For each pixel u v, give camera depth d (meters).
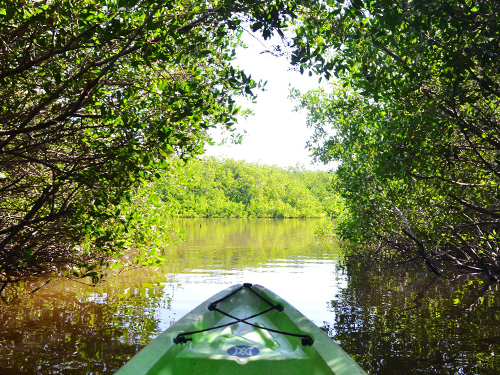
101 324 5.59
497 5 4.02
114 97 4.32
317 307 6.83
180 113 4.07
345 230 13.44
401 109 5.77
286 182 68.44
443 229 10.36
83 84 4.10
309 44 4.50
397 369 4.17
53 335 5.11
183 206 52.53
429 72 5.24
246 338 3.92
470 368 4.20
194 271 10.26
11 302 6.77
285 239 21.03
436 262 10.80
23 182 5.87
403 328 5.61
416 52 4.71
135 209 6.98
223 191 61.72
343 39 4.65
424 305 6.98
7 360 4.27
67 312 6.20
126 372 2.66
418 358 4.46
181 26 4.10
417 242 10.70
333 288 8.46
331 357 3.00
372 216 11.41
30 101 4.61
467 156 6.88
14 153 3.81
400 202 10.19
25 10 3.45
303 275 10.01
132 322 5.69
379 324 5.81
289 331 3.99
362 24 4.61
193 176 8.73
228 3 3.96
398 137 5.58
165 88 4.38
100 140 4.68
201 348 3.61
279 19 4.05
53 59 4.08
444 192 6.97
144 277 9.21
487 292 8.13
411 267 11.46
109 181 4.32
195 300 7.09
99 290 7.78
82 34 3.52
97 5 3.60
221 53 5.45
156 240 7.32
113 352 4.53
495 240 9.98
